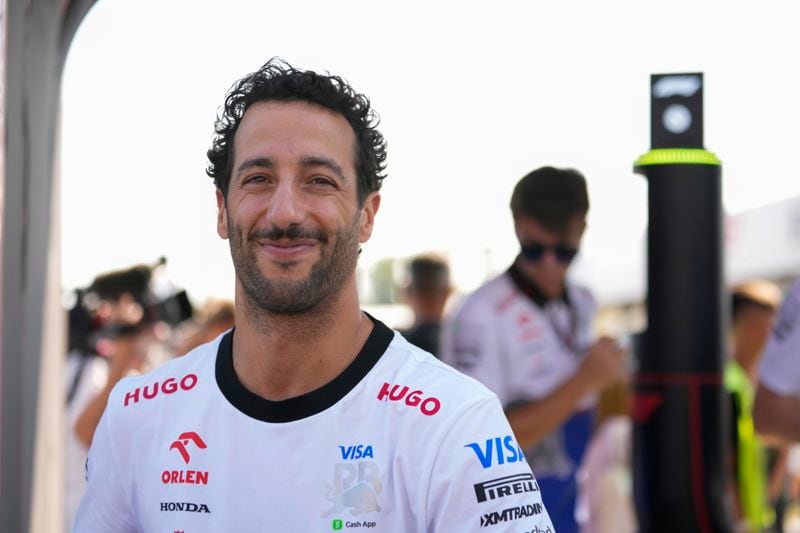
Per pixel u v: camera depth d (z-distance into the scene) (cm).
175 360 145
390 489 128
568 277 283
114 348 342
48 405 217
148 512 138
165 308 371
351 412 131
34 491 211
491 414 132
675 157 219
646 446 224
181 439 136
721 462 223
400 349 137
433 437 128
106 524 144
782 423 256
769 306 397
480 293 274
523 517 129
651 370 222
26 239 212
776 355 258
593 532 318
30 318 212
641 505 226
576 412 280
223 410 135
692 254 219
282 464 130
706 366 221
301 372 132
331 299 130
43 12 212
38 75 212
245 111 136
